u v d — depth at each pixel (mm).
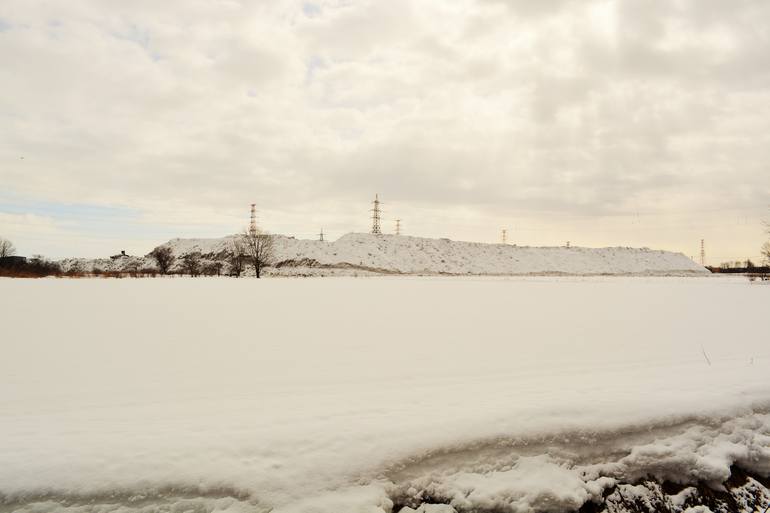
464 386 7332
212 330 12836
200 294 23797
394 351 10305
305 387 7305
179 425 5359
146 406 6246
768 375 7867
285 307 18672
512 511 4660
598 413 5844
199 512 4152
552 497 4805
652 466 5426
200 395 6816
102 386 7281
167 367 8594
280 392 6988
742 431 6008
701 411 6145
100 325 13312
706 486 5477
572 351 10492
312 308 18516
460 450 5047
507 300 23359
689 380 7488
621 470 5324
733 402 6418
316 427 5195
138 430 5191
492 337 12305
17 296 21047
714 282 47750
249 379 7793
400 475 4703
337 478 4512
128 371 8258
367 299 22734
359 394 6812
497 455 5094
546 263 107438
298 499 4281
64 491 4184
